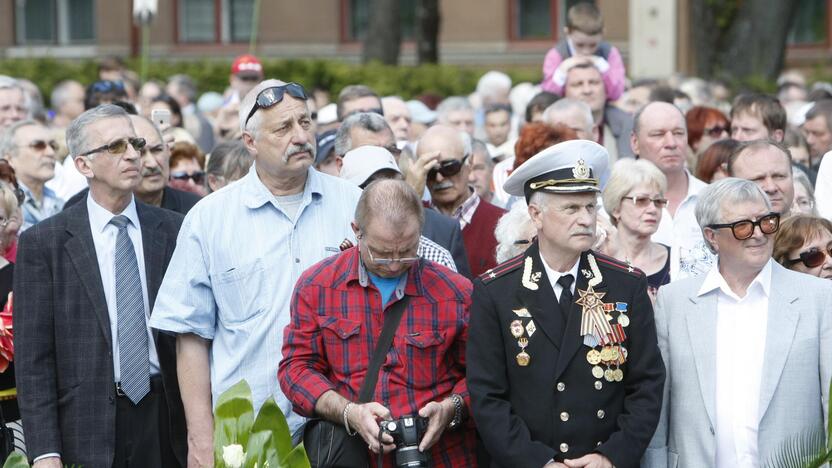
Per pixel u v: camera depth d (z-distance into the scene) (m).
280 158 7.77
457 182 9.84
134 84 19.52
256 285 7.82
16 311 8.06
